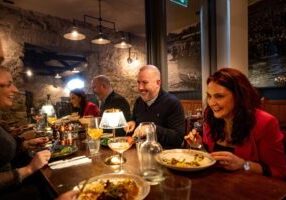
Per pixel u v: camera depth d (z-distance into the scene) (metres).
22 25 4.46
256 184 1.03
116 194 0.90
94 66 5.52
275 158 1.26
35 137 2.32
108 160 1.43
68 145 1.78
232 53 3.89
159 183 1.06
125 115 2.74
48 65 4.88
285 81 4.10
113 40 5.80
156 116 2.15
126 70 6.11
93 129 1.64
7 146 1.59
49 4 4.41
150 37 3.05
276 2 4.09
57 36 4.91
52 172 1.27
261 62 4.38
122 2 4.44
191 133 1.56
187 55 5.69
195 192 0.96
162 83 3.04
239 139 1.35
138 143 1.29
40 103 4.59
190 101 5.55
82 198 0.91
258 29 4.36
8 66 4.29
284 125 3.63
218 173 1.16
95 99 4.05
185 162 1.25
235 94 1.34
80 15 4.98
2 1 4.19
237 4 3.95
